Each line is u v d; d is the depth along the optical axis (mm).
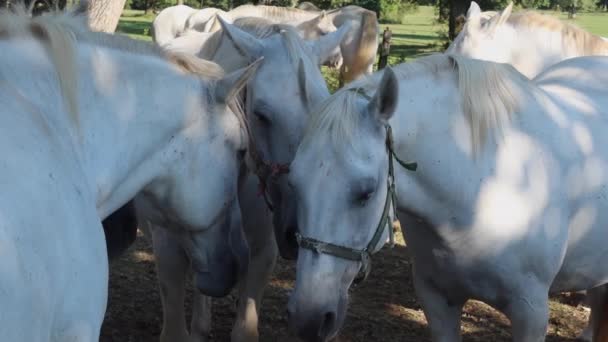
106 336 4555
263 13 9398
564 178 3162
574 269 3342
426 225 3082
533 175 3084
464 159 3000
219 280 3109
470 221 3025
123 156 2562
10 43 2240
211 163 2869
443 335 3324
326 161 2594
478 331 4832
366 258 2727
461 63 3086
